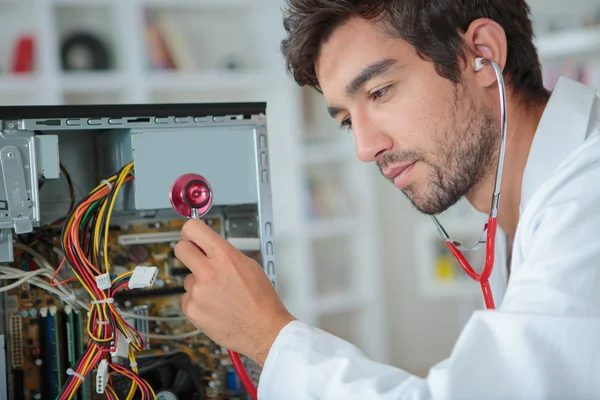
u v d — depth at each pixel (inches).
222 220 44.0
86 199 36.4
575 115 37.7
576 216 30.8
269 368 34.0
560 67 119.0
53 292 38.2
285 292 136.9
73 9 117.6
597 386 27.7
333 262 150.3
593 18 119.0
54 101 108.5
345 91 36.4
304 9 36.7
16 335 39.5
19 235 40.1
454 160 37.2
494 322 29.4
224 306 35.4
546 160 37.4
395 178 38.0
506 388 28.4
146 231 43.1
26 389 39.8
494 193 37.7
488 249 38.7
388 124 36.3
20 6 112.9
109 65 119.5
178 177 37.8
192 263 36.2
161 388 38.9
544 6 118.7
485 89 38.3
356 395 30.6
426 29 35.6
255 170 39.8
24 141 35.0
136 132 37.0
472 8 37.9
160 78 116.7
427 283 139.7
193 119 38.4
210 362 43.1
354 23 35.6
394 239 159.9
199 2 121.7
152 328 42.3
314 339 34.3
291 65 40.1
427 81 36.0
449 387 28.2
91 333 35.6
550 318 28.4
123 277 36.0
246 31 134.1
